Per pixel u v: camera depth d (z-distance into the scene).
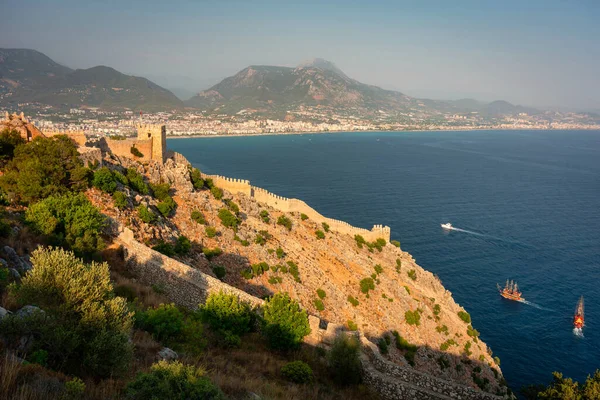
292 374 30.25
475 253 126.62
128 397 16.28
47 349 17.95
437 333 69.50
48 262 21.50
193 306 39.34
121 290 35.03
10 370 14.38
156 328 27.52
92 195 52.16
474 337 75.69
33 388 14.23
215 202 76.06
